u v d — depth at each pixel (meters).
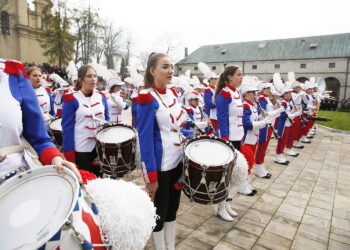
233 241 2.84
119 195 1.18
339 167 5.74
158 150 2.12
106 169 2.71
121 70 39.09
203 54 53.03
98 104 3.05
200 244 2.76
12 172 1.07
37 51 31.11
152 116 2.05
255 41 50.38
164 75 2.09
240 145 3.43
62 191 0.95
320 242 2.90
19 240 0.80
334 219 3.42
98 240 1.02
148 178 2.04
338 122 14.30
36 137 1.20
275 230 3.10
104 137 2.78
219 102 3.24
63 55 24.42
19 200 0.92
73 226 0.87
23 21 29.33
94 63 5.18
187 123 3.18
